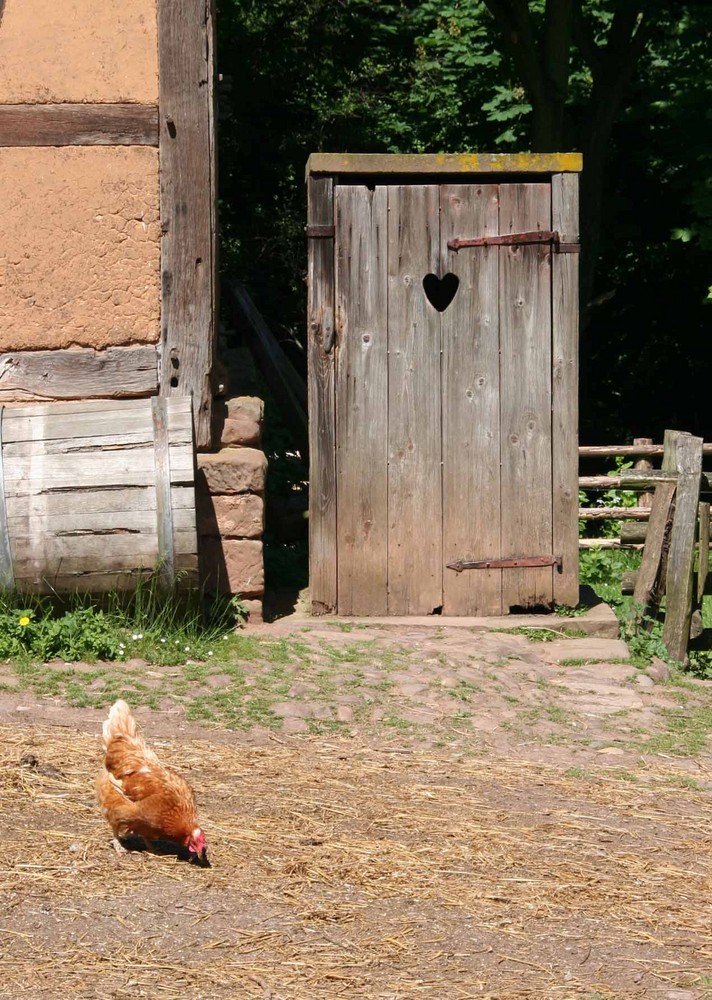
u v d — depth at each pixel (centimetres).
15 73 884
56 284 898
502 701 792
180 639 844
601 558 1416
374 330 934
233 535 904
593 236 1859
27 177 890
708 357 2258
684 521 957
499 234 934
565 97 1742
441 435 942
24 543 822
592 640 927
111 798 530
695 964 470
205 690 775
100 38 888
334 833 575
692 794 666
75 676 782
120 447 837
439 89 2391
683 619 949
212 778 638
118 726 534
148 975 437
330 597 946
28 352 902
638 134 2050
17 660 801
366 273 929
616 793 659
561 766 698
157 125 895
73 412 854
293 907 498
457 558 951
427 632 912
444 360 939
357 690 789
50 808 585
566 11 1705
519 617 952
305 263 2467
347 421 938
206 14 891
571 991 441
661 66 1995
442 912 503
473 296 935
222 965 447
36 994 420
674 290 2194
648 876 552
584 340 2230
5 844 541
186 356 909
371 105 2547
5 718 707
